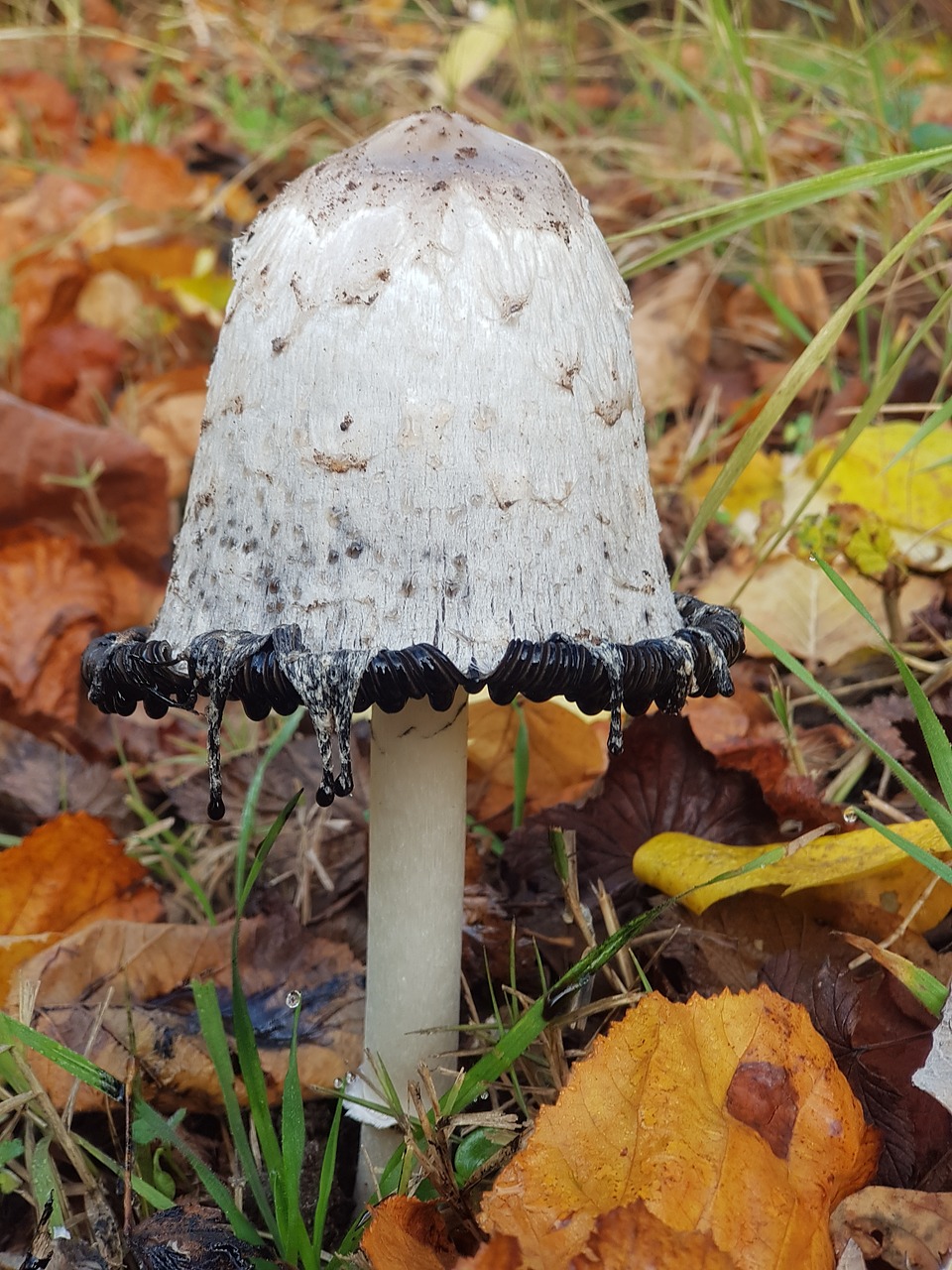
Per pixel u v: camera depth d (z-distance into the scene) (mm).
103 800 295
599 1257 132
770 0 535
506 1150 168
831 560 282
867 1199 152
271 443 151
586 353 154
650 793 242
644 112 592
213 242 534
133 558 360
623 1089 151
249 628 150
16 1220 195
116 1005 217
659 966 210
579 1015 185
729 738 290
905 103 396
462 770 184
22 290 494
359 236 150
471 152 156
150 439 415
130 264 498
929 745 171
